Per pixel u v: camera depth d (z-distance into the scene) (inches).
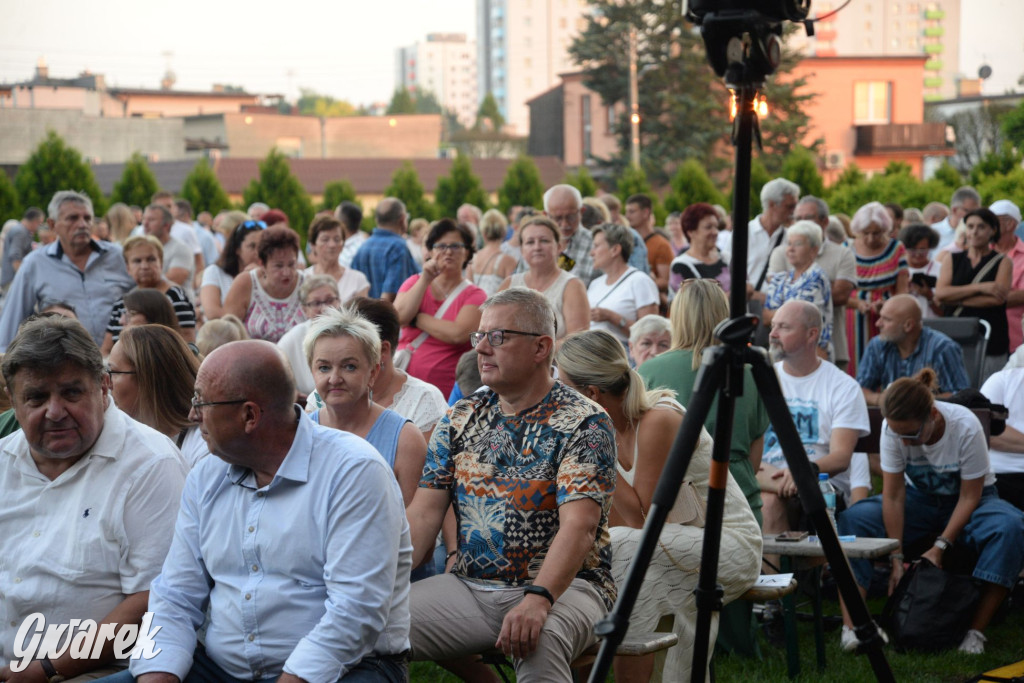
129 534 123.3
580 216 325.7
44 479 124.9
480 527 130.3
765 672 177.8
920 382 192.5
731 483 156.1
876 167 1734.7
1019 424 217.8
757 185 925.8
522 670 121.9
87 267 275.0
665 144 1572.3
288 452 115.9
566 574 121.1
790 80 1696.6
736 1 87.2
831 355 290.0
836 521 204.4
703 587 96.9
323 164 1923.0
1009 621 202.4
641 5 1624.0
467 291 233.5
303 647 110.3
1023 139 1236.5
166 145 2385.6
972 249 327.6
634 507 150.7
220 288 294.5
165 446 128.2
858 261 337.1
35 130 2234.3
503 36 5206.7
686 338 177.5
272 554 114.9
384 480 116.0
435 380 232.8
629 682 145.8
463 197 1035.9
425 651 128.9
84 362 120.0
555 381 133.5
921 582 187.0
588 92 1946.4
